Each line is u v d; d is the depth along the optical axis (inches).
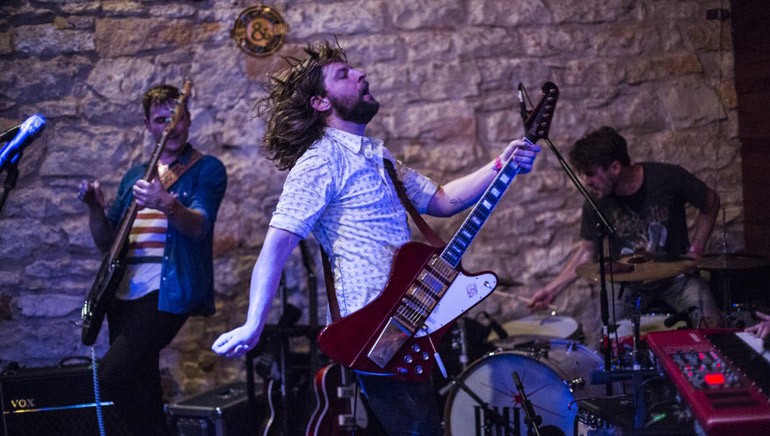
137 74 179.3
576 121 180.9
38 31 179.0
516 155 108.0
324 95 104.0
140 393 146.6
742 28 177.6
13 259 180.7
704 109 182.2
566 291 181.5
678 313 143.6
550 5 180.2
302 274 180.9
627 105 181.5
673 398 86.4
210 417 149.1
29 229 180.2
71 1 178.9
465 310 101.9
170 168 148.9
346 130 105.1
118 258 140.6
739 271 144.8
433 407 103.3
